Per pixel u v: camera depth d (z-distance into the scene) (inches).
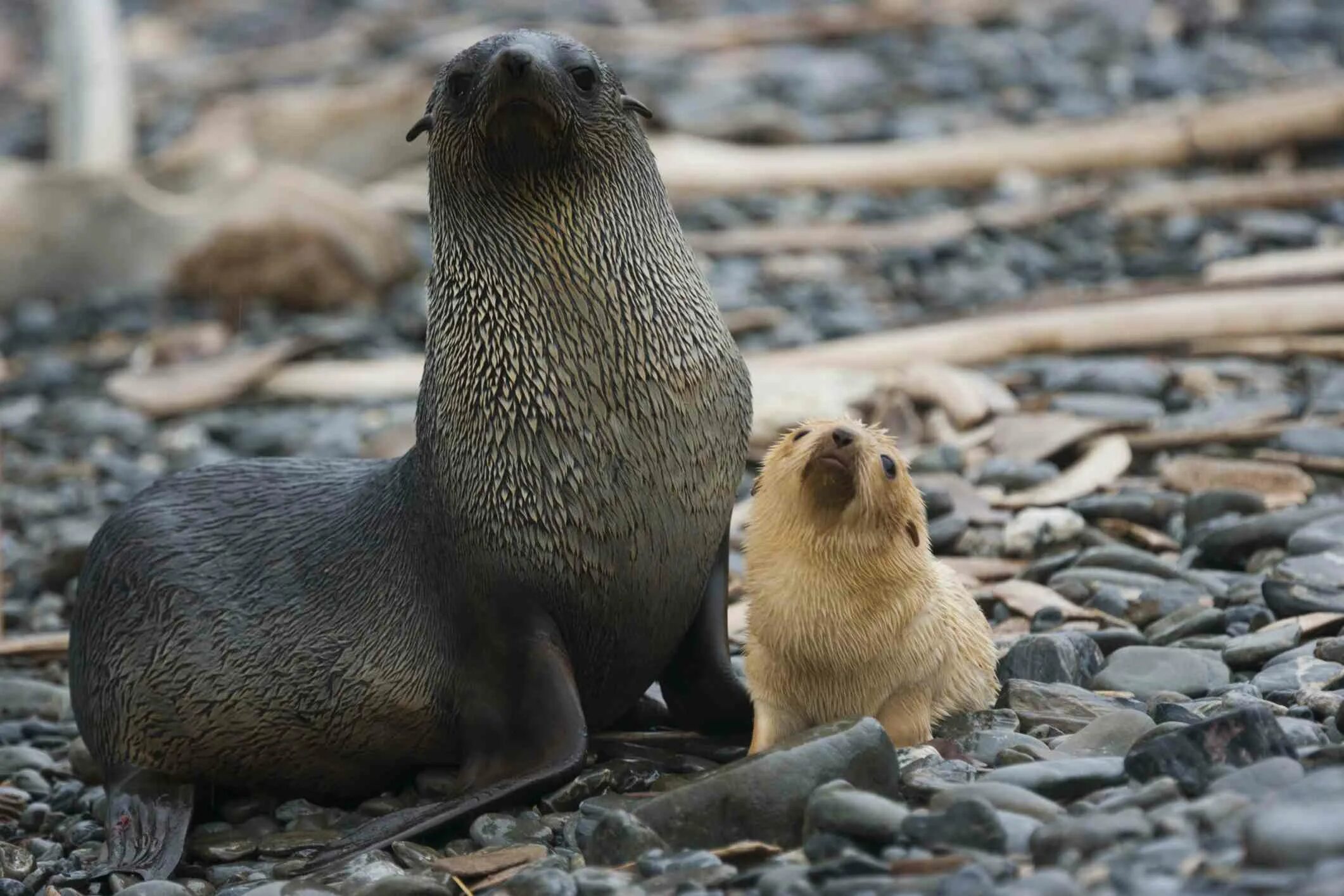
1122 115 1691.7
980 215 1435.8
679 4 2501.2
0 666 807.1
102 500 1067.3
